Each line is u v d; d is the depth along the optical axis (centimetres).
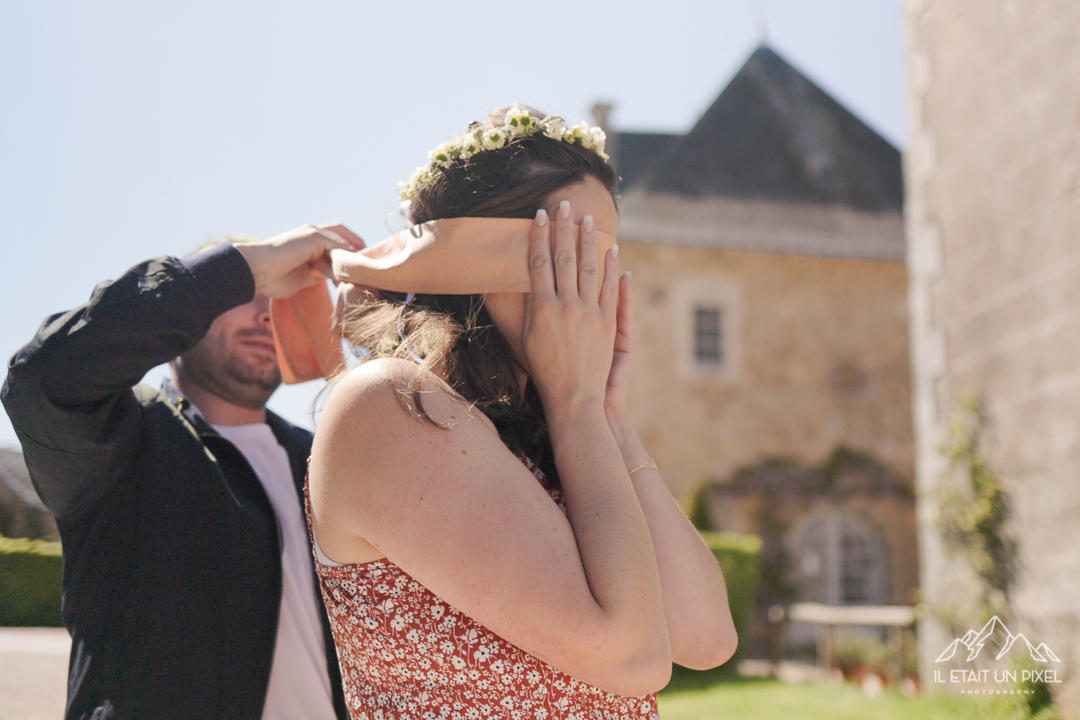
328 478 121
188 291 163
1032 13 607
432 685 122
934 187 732
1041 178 600
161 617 180
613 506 118
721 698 739
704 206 1496
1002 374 642
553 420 128
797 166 1599
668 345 1428
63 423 160
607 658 109
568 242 131
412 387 119
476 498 112
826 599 1406
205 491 194
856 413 1466
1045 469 593
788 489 1409
